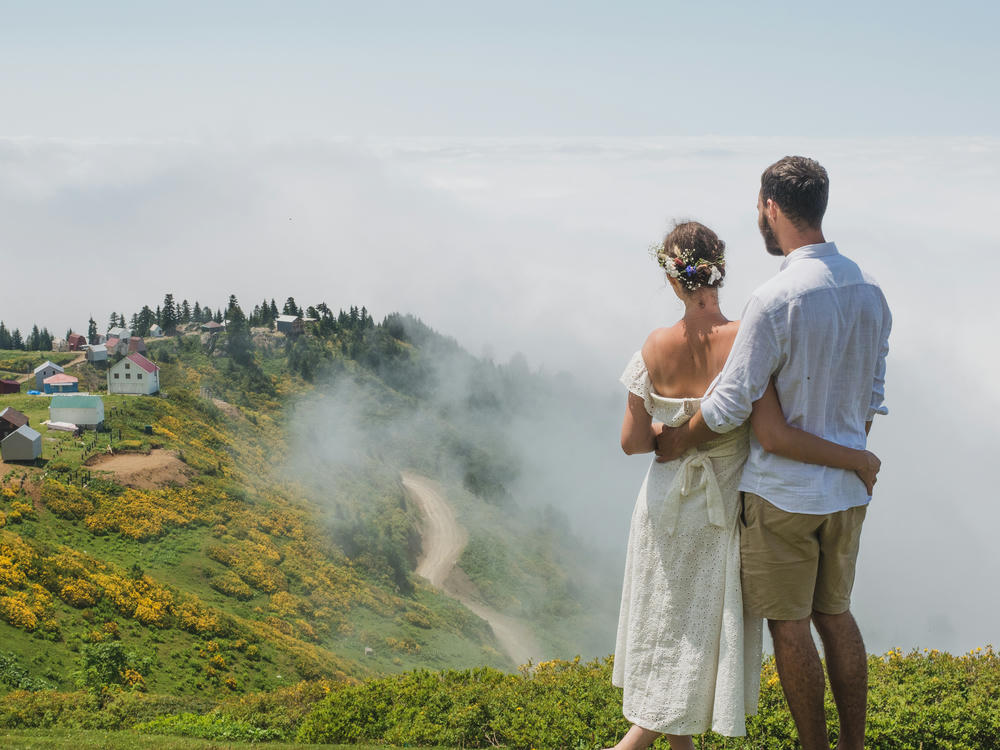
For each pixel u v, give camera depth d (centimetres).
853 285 316
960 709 561
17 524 6069
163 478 8181
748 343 312
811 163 328
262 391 17675
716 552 334
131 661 4266
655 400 344
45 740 773
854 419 323
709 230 342
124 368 11356
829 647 342
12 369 15088
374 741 744
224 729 973
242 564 7425
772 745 548
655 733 360
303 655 5591
